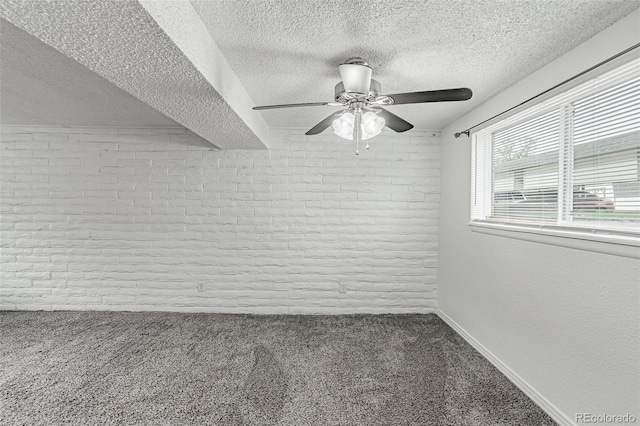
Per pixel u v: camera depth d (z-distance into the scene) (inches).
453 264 122.4
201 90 67.2
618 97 58.6
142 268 137.2
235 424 67.9
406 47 66.8
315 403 75.0
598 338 59.9
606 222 61.1
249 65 75.7
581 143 66.9
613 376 57.0
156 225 137.0
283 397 77.3
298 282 137.7
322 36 62.7
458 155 119.1
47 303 137.1
